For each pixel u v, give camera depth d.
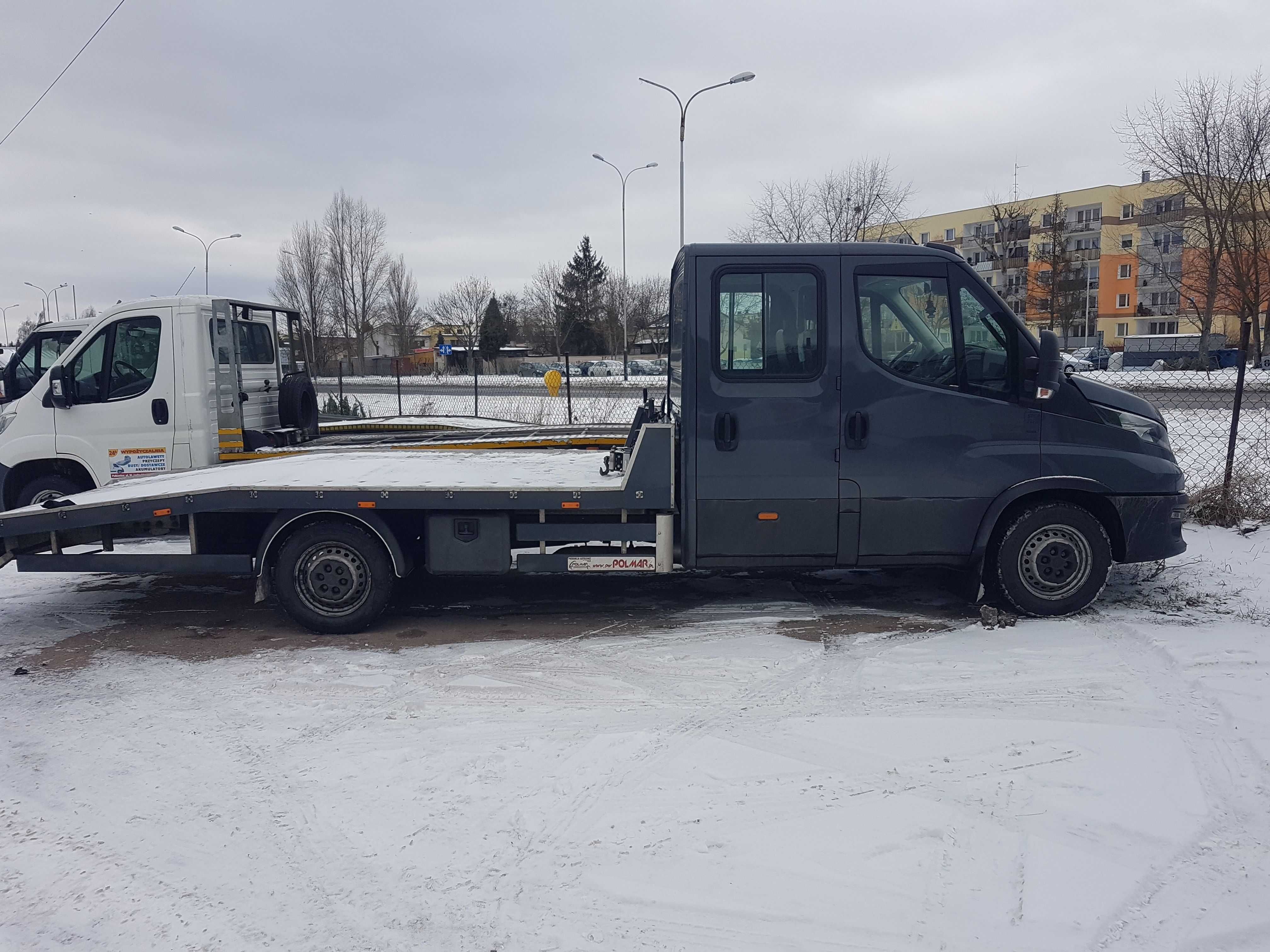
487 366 54.53
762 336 5.89
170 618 6.84
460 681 5.32
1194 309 35.62
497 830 3.61
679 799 3.82
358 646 6.06
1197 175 23.53
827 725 4.53
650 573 6.21
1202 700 4.72
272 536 6.20
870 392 5.91
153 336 8.66
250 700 5.08
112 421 8.71
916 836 3.49
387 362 57.19
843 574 7.72
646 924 3.00
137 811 3.86
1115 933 2.91
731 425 5.93
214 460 8.68
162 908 3.18
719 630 6.20
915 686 5.05
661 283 68.75
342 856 3.47
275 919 3.10
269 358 9.93
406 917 3.08
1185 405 15.22
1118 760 4.08
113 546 6.47
